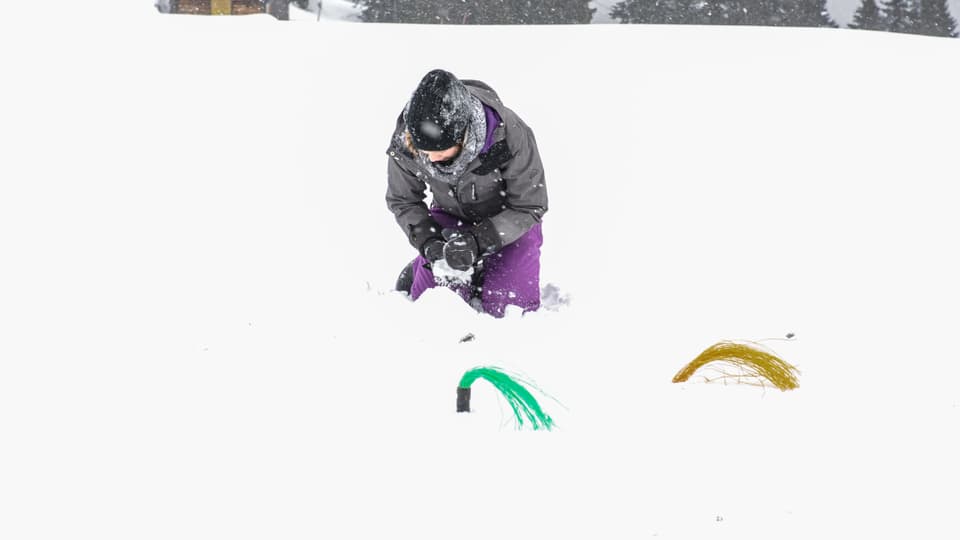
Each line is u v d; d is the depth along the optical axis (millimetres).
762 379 3471
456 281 4898
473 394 3277
